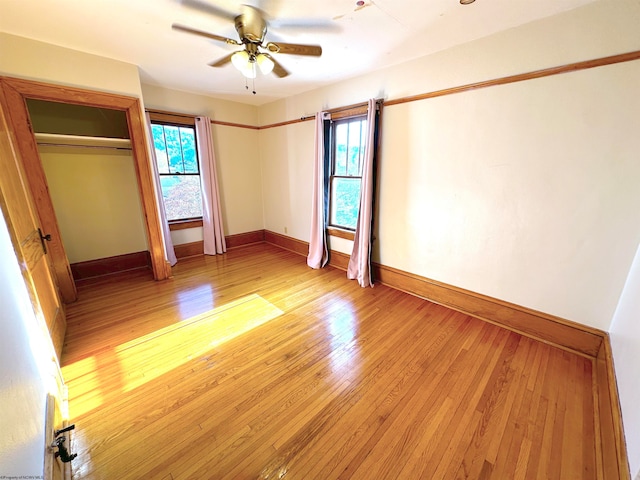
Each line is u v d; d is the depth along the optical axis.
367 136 2.96
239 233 4.89
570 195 1.96
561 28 1.83
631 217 1.76
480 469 1.28
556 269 2.10
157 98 3.60
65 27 2.08
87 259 3.47
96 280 3.41
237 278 3.53
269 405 1.62
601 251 1.90
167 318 2.56
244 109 4.52
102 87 2.65
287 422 1.51
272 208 4.94
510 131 2.15
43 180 2.54
